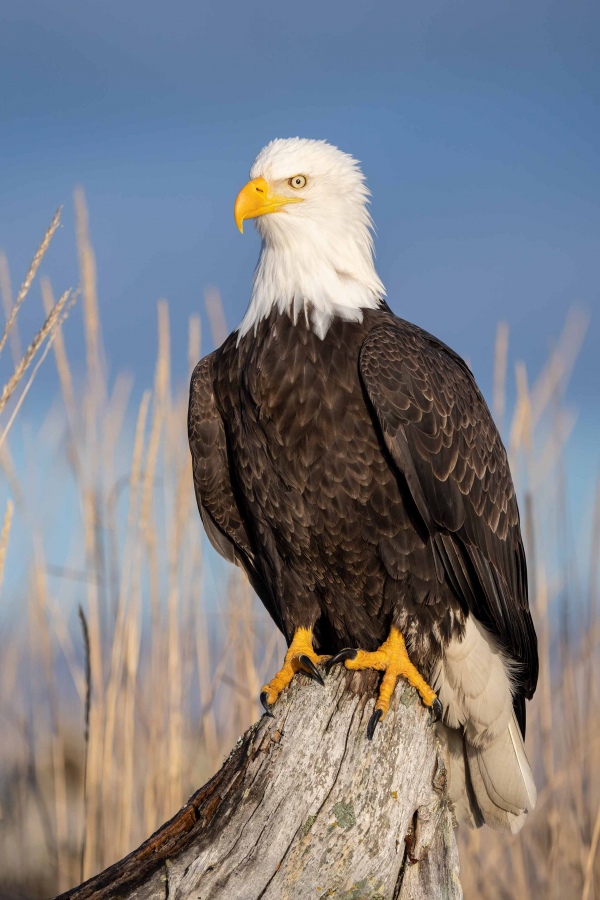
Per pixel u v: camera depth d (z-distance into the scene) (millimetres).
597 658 12086
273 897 6762
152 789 11031
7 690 12961
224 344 10477
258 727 7531
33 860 12805
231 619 11648
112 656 11039
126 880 6762
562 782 11812
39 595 11500
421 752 7527
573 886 11570
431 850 7207
